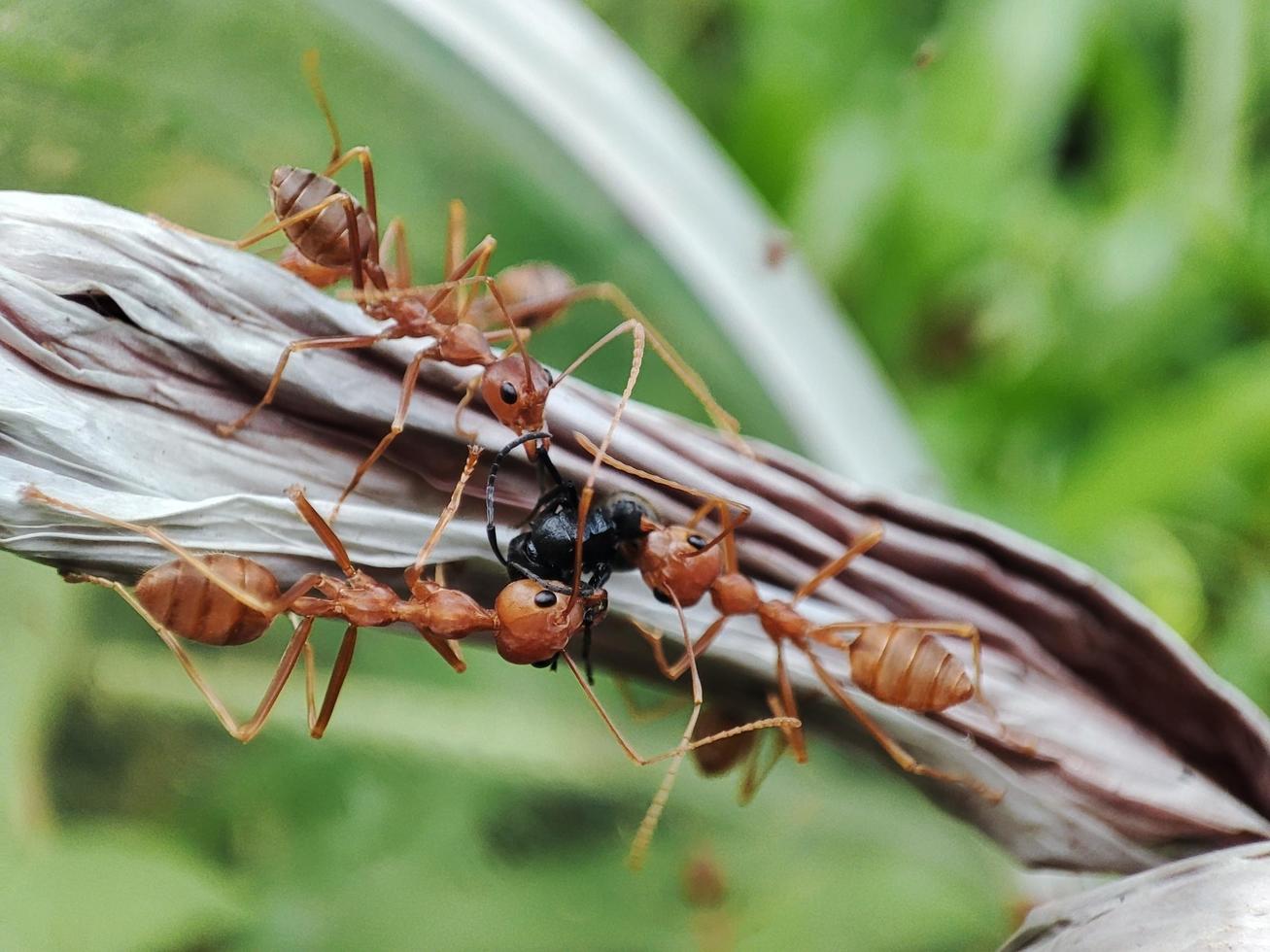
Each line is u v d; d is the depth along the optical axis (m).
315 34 0.07
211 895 0.07
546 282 0.07
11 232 0.05
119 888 0.07
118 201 0.07
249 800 0.07
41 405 0.05
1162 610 0.09
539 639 0.06
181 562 0.05
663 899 0.07
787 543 0.06
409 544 0.06
